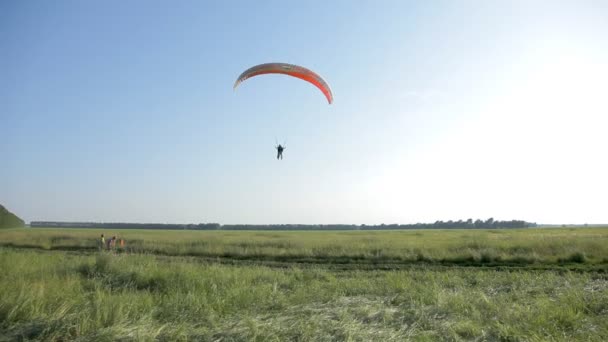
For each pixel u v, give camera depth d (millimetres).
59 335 6758
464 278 15195
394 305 10180
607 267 18984
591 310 9297
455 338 7383
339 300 10312
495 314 9148
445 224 195375
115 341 6566
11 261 15180
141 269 13578
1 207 116125
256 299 10188
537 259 21953
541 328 7762
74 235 54156
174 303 9148
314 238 50438
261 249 30828
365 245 32375
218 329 7445
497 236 45188
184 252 31422
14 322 7340
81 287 11000
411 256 24672
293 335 7285
